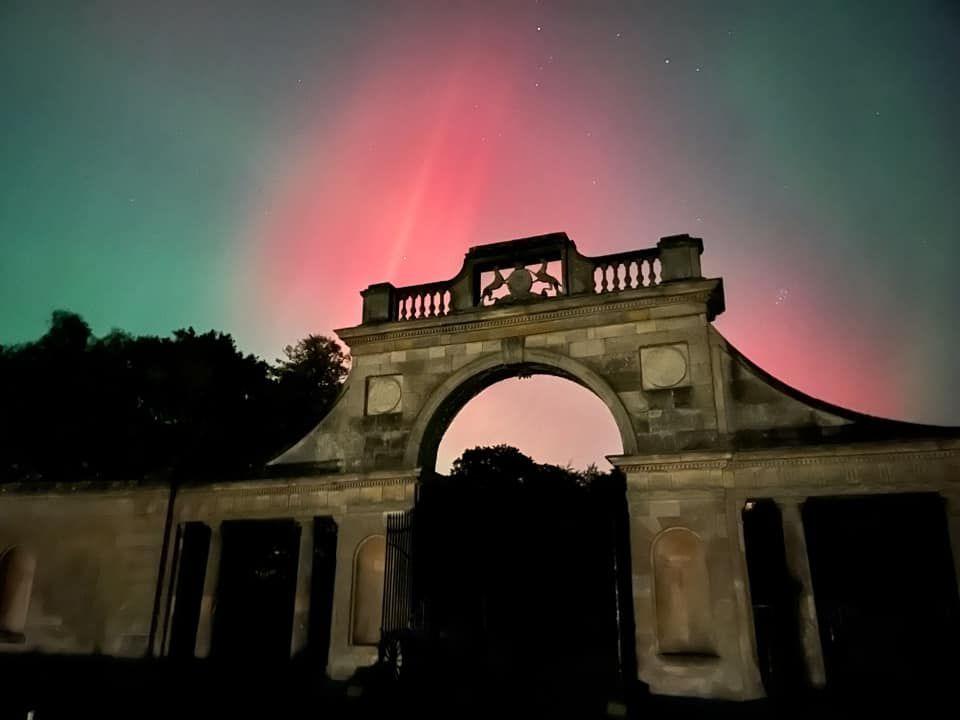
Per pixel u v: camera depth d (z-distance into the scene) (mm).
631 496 17641
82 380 32312
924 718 14125
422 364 21188
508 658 25000
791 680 17359
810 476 16641
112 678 18938
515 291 20828
